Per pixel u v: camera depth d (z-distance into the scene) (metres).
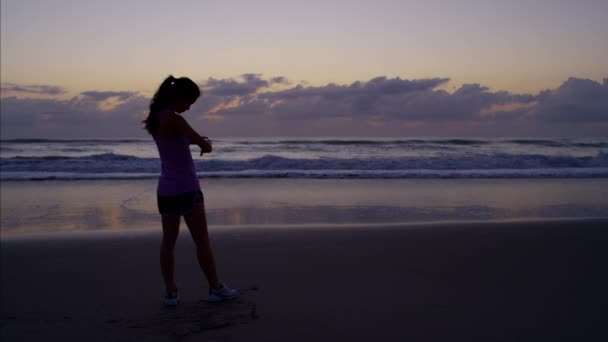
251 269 3.93
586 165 14.62
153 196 9.06
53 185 10.76
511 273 3.72
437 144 29.20
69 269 4.01
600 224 5.67
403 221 6.47
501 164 14.66
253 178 12.01
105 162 15.09
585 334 2.56
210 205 7.90
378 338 2.52
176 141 2.91
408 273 3.76
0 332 2.65
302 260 4.21
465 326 2.68
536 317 2.80
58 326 2.73
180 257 4.38
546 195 9.02
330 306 3.02
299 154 22.14
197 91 2.96
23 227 6.16
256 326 2.69
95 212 7.33
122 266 4.10
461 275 3.68
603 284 3.43
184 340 2.50
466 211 7.30
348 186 10.45
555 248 4.52
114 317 2.87
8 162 14.88
